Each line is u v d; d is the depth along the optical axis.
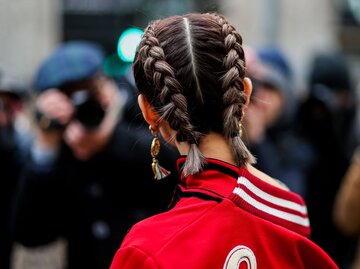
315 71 5.50
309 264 1.94
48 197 3.62
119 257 1.80
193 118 1.86
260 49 5.21
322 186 4.58
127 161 3.42
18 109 4.54
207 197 1.84
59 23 10.80
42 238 3.70
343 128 5.20
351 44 11.55
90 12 10.73
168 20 1.92
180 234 1.78
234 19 10.54
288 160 4.48
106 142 3.44
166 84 1.84
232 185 1.87
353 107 5.41
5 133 4.08
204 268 1.76
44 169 3.57
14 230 3.71
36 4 10.67
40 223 3.64
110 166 3.46
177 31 1.88
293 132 4.64
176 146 2.01
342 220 4.22
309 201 4.55
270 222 1.88
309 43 11.20
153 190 3.41
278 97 4.49
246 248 1.82
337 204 4.29
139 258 1.76
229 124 1.85
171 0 9.95
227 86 1.85
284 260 1.89
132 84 3.32
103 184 3.50
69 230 3.61
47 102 3.56
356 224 4.19
